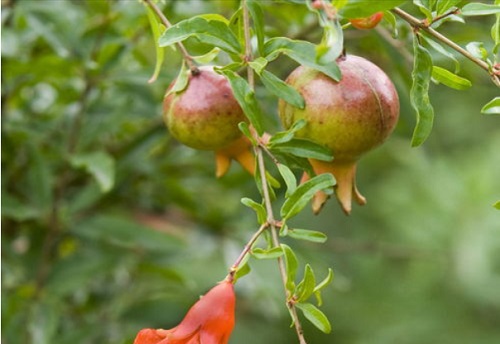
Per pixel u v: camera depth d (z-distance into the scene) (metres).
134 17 0.94
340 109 0.72
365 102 0.72
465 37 0.97
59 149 0.96
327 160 0.73
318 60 0.68
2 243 0.97
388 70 0.99
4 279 0.97
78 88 1.00
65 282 0.97
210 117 0.75
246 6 0.73
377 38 0.91
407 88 0.91
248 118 0.72
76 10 0.99
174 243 0.98
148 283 1.10
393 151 1.18
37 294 0.96
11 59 0.94
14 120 0.97
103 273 0.98
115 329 1.03
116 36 0.95
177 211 1.06
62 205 1.00
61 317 1.03
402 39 0.90
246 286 1.07
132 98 0.99
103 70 0.95
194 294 1.07
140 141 0.99
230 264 1.04
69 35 0.95
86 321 1.02
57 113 1.01
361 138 0.73
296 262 0.70
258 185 0.73
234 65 0.73
